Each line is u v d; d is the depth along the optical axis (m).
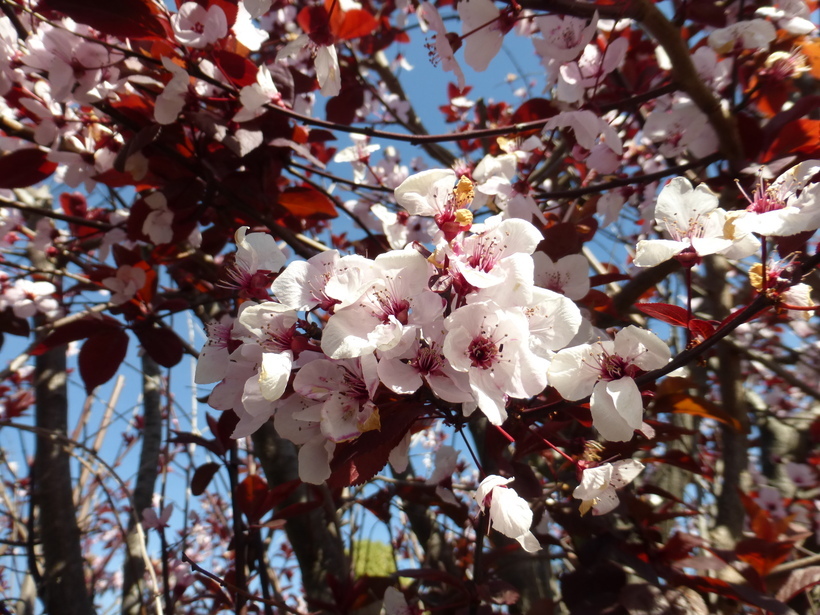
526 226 0.13
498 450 0.18
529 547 0.12
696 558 0.19
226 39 0.21
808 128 0.18
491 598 0.18
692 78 0.18
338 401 0.13
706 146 0.22
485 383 0.12
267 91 0.21
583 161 0.25
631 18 0.17
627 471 0.14
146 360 0.40
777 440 0.39
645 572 0.19
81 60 0.22
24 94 0.23
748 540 0.20
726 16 0.22
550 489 0.24
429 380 0.12
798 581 0.20
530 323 0.13
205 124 0.21
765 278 0.12
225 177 0.23
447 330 0.12
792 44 0.21
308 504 0.22
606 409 0.13
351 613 0.22
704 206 0.13
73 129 0.24
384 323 0.12
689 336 0.13
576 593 0.19
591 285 0.20
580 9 0.17
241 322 0.13
